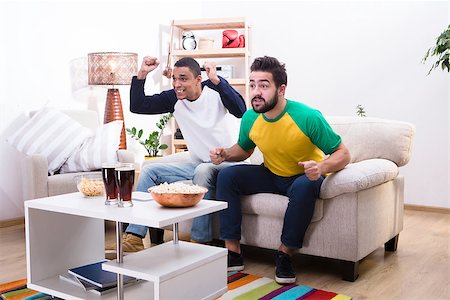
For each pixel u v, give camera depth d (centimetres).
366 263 273
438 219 396
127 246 260
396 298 220
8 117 364
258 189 261
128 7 461
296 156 247
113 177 189
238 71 524
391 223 283
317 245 247
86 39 420
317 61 481
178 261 179
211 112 288
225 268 195
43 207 193
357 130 292
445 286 235
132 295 187
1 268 259
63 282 203
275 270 249
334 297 217
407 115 443
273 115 243
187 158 318
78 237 221
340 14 467
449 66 358
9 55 362
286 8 493
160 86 507
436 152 431
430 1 428
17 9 366
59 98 399
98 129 346
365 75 459
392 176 269
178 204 183
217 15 532
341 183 233
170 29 512
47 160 325
